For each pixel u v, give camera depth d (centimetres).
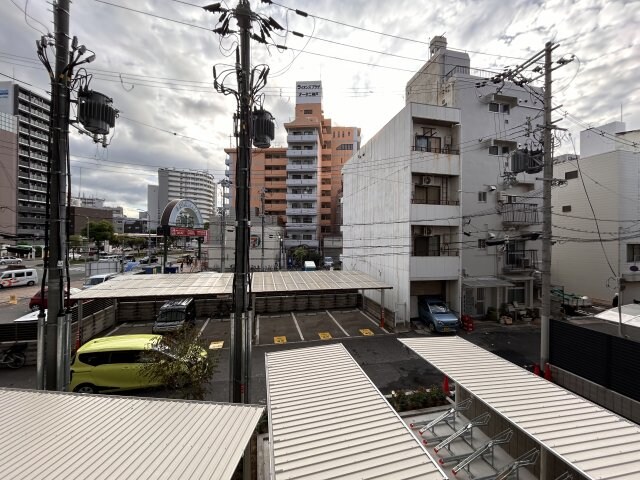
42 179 6519
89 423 468
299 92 5797
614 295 2142
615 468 419
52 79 747
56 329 757
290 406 557
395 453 434
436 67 2270
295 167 5147
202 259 4647
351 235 2933
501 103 2141
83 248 5238
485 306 2028
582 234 2369
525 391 620
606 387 942
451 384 1109
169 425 466
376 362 1323
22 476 349
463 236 2003
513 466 616
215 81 760
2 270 3591
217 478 352
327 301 2281
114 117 826
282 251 4291
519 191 2133
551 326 1134
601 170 2262
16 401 536
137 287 1579
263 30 786
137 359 1011
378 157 2267
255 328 1806
